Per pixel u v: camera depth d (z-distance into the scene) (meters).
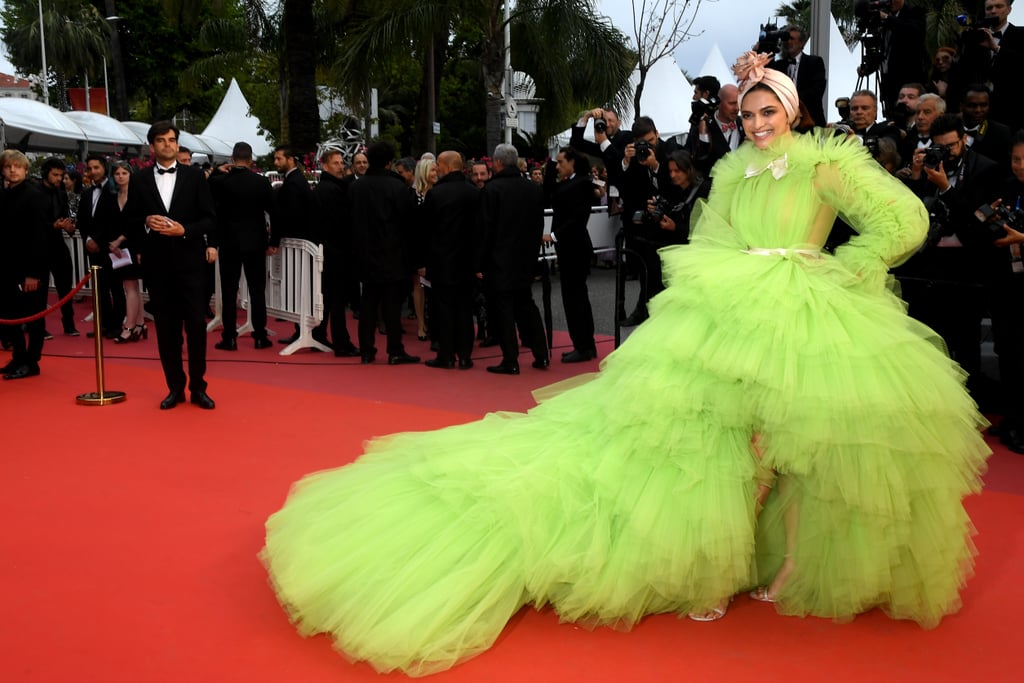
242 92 34.44
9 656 3.15
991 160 5.98
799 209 3.50
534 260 7.93
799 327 3.27
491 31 15.83
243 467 5.27
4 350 9.09
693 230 3.91
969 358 6.29
